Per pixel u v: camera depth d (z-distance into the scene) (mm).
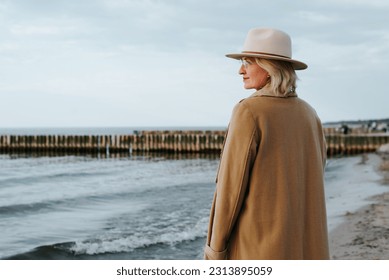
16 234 7688
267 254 1662
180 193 13648
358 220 6984
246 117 1697
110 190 14672
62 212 10055
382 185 12578
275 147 1708
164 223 8422
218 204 1698
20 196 13375
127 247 6434
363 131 55094
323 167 2002
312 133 1837
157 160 31797
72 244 6586
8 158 33781
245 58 1833
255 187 1690
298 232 1721
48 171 23453
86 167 26281
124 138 38469
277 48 1767
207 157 34188
